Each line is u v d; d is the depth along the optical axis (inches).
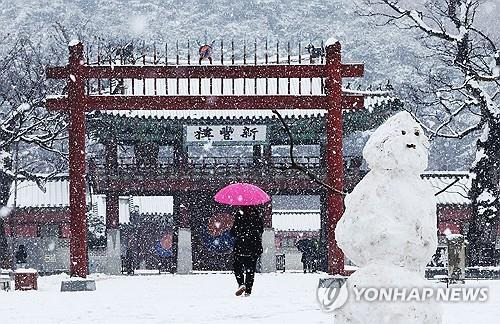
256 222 735.7
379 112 1749.5
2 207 2096.5
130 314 560.7
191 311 573.3
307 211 3420.3
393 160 246.8
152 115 1707.7
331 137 1048.2
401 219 241.0
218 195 767.7
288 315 533.0
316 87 1734.7
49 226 2425.0
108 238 1797.5
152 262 3228.3
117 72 1053.8
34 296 797.2
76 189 1020.5
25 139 1940.2
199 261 1855.3
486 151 1630.2
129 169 1782.7
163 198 3312.0
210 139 1749.5
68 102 1040.2
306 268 2074.3
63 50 2694.4
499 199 1628.9
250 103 1059.3
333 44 1055.0
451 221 2156.7
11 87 2100.1
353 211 245.9
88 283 941.8
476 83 1631.4
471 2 1649.9
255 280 1056.8
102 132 1769.2
